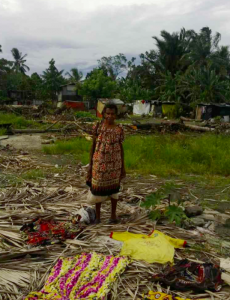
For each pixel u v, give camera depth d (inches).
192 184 257.6
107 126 158.9
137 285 111.5
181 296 107.6
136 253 130.0
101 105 1348.4
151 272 119.5
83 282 111.9
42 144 514.9
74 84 1818.4
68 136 607.2
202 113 1270.9
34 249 130.8
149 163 321.7
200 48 1678.2
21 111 1132.5
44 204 186.1
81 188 227.5
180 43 1772.9
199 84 1480.1
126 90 1772.9
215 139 434.6
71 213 174.1
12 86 2009.1
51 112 1238.3
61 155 402.0
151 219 168.2
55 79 1972.2
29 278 114.7
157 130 715.4
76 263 122.1
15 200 193.8
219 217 177.9
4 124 679.7
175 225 164.9
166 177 281.6
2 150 424.5
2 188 226.1
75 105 1562.5
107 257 125.1
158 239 137.9
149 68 1924.2
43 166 316.8
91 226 155.6
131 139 484.7
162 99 1577.3
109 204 193.6
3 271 117.6
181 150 363.6
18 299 103.2
